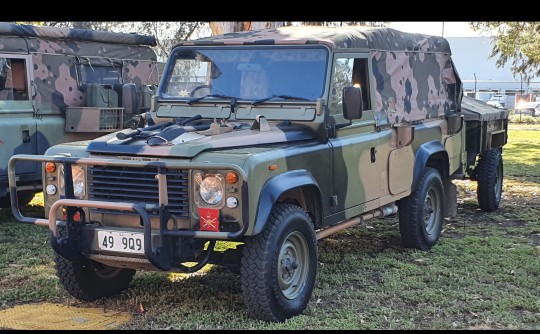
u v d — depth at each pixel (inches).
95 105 388.5
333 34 246.5
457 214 382.6
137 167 193.3
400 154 275.7
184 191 193.2
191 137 206.4
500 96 1882.4
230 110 234.7
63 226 201.3
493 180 382.0
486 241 310.5
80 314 216.2
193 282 247.0
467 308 218.7
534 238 321.1
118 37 416.2
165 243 191.6
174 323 205.8
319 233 230.4
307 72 232.8
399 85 282.5
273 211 204.4
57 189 211.5
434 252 292.5
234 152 196.1
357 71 250.8
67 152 212.4
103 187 202.7
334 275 255.1
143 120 248.7
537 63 1103.0
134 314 216.4
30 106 360.8
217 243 298.4
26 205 408.2
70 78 384.2
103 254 200.8
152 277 252.8
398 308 221.3
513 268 264.5
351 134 244.2
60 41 382.0
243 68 240.7
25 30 357.4
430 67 314.8
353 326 201.3
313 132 226.7
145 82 439.8
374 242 312.8
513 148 789.9
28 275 258.4
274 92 233.6
